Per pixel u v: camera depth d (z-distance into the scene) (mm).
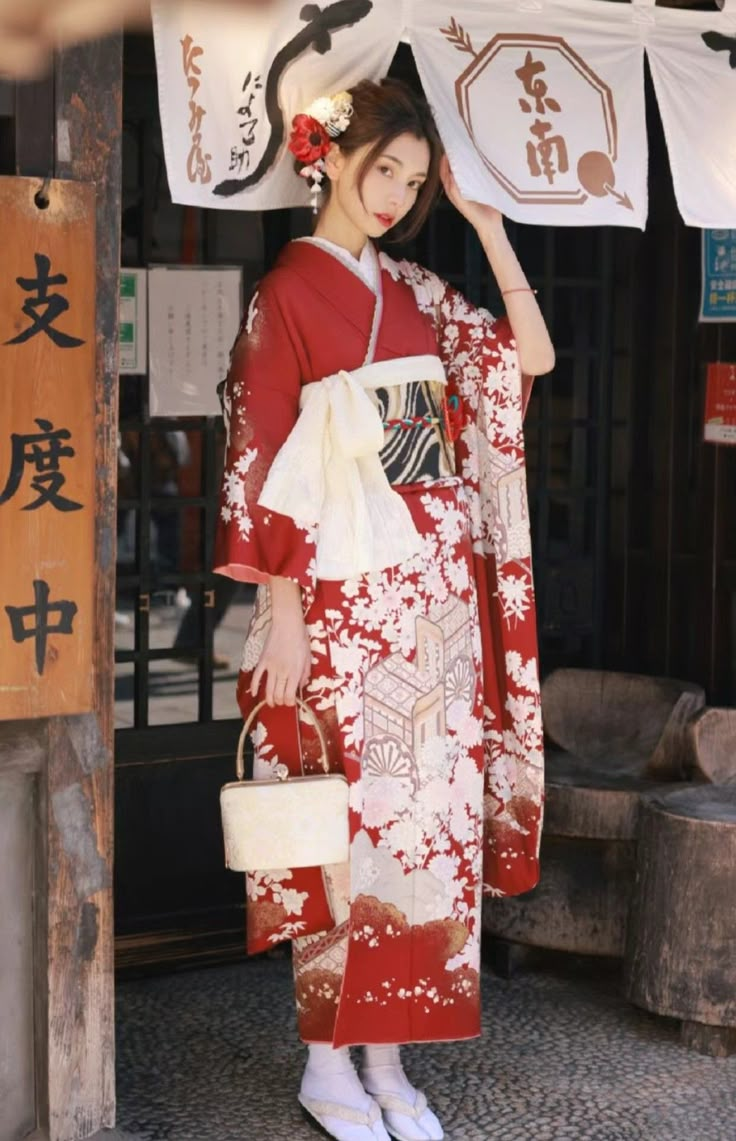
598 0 3137
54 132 2615
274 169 2889
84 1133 2844
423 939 2996
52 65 2586
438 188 3162
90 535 2596
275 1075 3334
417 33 2953
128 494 3932
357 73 2924
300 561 2816
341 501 2887
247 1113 3125
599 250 4504
